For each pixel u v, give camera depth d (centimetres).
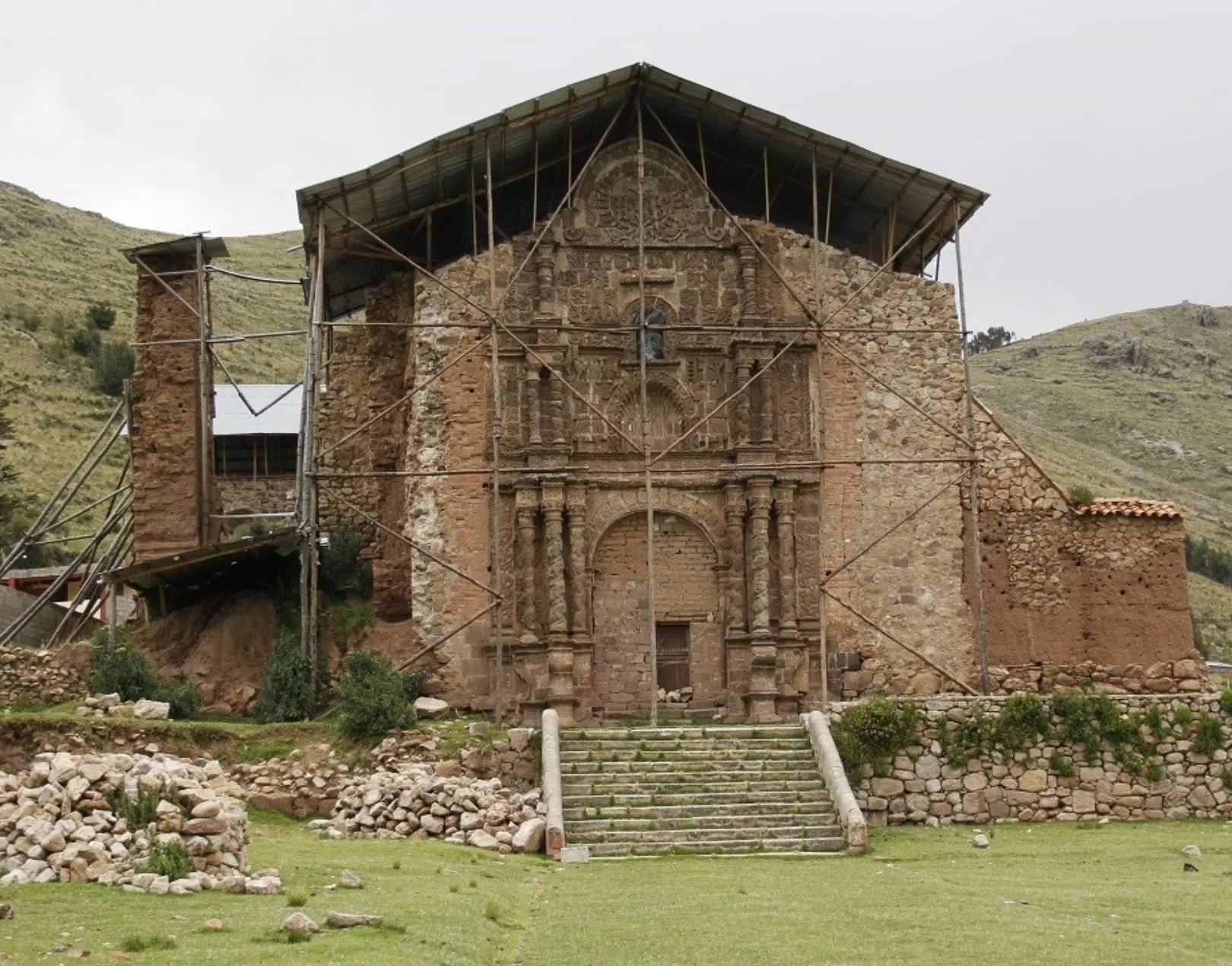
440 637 3900
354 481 4375
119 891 1930
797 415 4109
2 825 2084
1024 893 2225
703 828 3056
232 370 9938
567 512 3972
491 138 3975
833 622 4031
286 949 1552
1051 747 3462
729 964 1612
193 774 2277
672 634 4050
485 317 4031
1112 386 13588
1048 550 4247
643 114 4219
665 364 4088
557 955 1688
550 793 3080
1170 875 2484
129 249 4434
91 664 3809
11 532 6781
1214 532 10406
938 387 4172
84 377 9156
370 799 3112
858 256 4559
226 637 4003
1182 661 4219
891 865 2720
